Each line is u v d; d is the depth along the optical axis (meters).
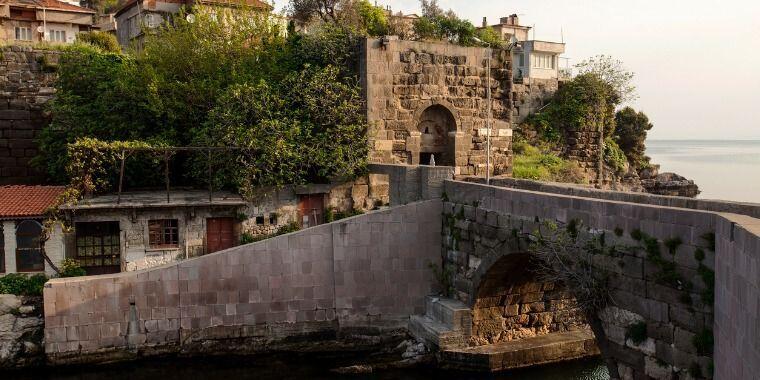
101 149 29.50
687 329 14.52
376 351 25.31
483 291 23.81
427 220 25.83
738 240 11.55
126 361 24.05
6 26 51.69
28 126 37.25
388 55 33.28
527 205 20.28
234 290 24.73
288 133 31.05
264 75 34.38
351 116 32.81
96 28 63.91
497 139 36.53
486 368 23.31
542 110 53.41
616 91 57.62
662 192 61.53
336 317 25.42
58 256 27.69
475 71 35.62
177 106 34.53
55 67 37.62
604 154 58.09
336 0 49.28
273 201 31.25
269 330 24.98
